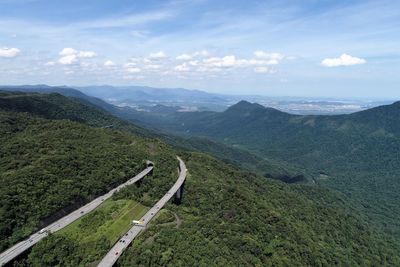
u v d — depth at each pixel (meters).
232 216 190.62
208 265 131.00
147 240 144.88
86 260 126.06
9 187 145.62
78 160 193.50
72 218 151.75
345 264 199.50
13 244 127.00
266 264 155.50
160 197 195.38
